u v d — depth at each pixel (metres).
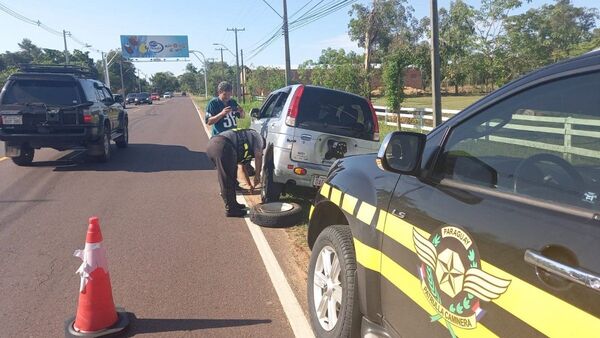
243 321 3.89
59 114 10.66
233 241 5.88
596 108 1.85
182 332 3.71
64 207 7.48
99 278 3.62
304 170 6.79
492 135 2.34
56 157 12.80
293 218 6.50
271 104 8.55
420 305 2.37
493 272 1.87
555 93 2.00
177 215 7.07
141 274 4.83
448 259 2.15
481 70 32.91
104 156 11.73
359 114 7.12
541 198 1.88
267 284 4.61
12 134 10.64
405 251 2.52
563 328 1.56
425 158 2.61
